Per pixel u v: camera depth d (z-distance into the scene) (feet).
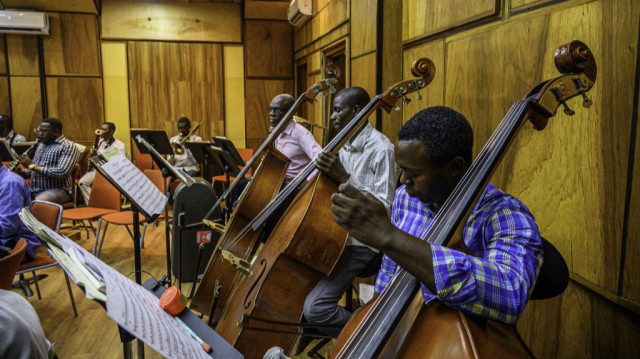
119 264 13.17
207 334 3.32
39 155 15.60
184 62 23.72
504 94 7.25
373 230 2.63
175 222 11.48
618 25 5.09
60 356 8.24
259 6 23.41
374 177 6.75
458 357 2.51
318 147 9.89
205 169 20.94
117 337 9.01
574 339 5.88
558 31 6.07
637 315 4.94
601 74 5.33
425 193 3.31
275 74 24.44
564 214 5.90
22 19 21.08
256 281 6.59
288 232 6.47
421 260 2.62
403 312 2.78
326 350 8.38
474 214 3.32
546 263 3.41
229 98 24.36
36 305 10.46
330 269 6.31
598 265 5.39
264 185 8.39
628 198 4.97
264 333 6.62
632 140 4.91
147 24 23.11
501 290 2.69
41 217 9.86
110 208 13.82
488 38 7.66
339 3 15.85
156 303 3.37
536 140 6.39
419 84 6.15
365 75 12.44
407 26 11.00
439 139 3.09
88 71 22.67
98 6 22.38
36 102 22.11
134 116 23.47
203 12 23.59
